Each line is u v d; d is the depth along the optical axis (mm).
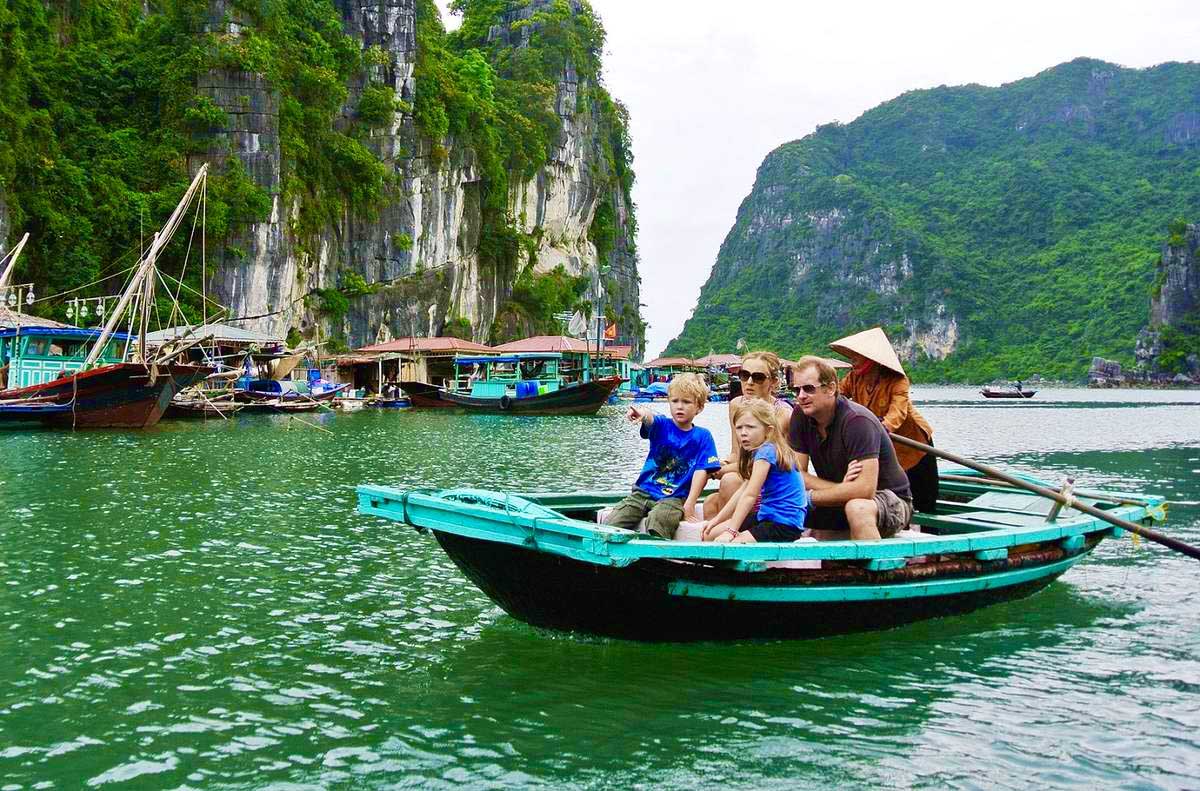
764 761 4934
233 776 4762
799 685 6020
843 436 6996
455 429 32406
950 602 7391
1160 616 7684
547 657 6516
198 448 22062
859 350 8250
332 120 61344
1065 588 8633
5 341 30531
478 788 4648
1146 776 4781
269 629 7188
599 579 6285
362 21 64375
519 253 83188
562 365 61406
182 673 6234
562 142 92500
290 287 55969
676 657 6516
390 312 64438
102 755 4996
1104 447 27094
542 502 8258
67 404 27047
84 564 9258
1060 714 5586
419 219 67375
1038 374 166500
